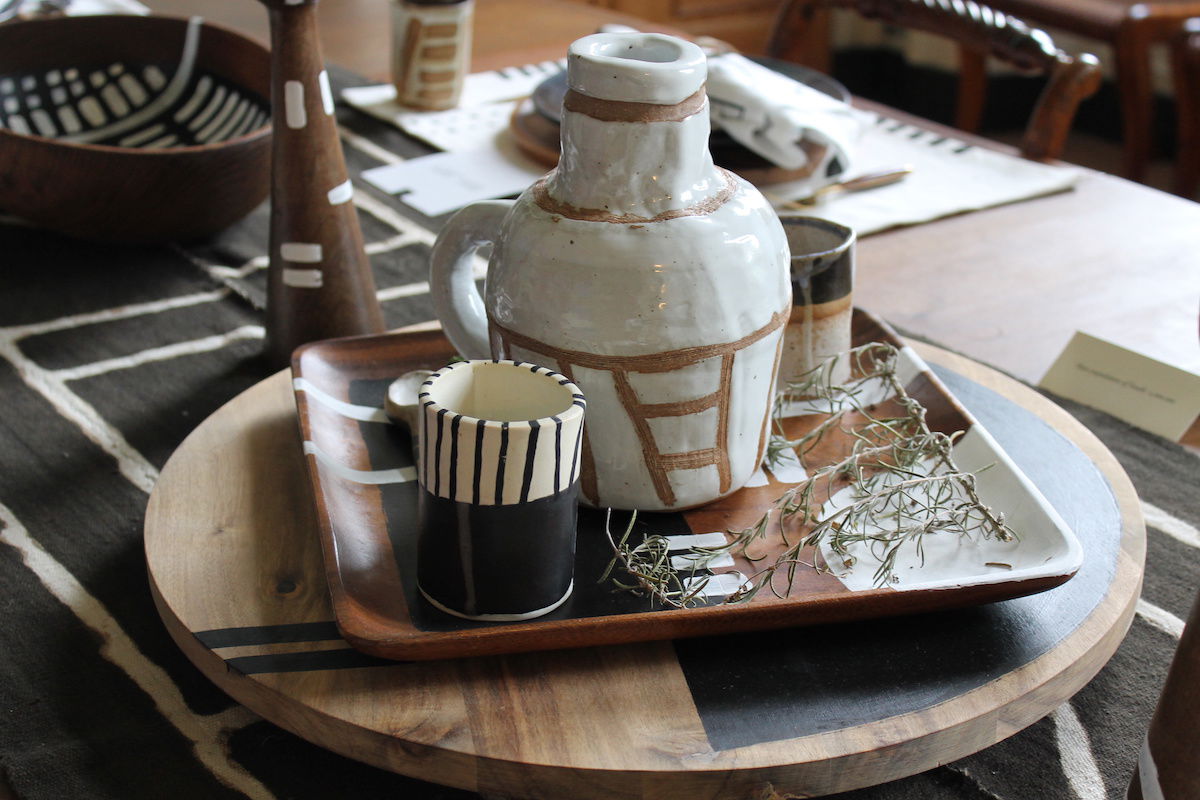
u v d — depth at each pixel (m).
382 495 0.56
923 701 0.44
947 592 0.46
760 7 2.62
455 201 1.05
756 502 0.56
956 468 0.57
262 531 0.53
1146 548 0.57
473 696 0.44
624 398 0.50
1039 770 0.47
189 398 0.74
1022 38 1.21
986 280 0.94
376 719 0.42
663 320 0.48
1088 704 0.50
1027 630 0.48
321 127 0.72
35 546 0.59
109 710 0.49
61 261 0.93
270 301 0.77
